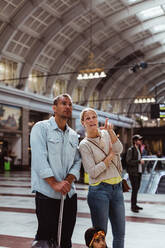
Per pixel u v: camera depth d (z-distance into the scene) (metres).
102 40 31.05
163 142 43.38
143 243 4.24
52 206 2.50
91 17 25.66
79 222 5.55
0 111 22.61
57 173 2.52
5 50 23.56
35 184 2.50
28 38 24.66
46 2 22.11
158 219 5.78
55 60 29.23
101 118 39.31
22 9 21.62
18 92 23.94
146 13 28.59
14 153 24.89
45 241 2.39
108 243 4.23
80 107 33.56
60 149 2.54
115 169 2.90
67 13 24.14
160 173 10.17
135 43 34.84
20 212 6.56
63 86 32.44
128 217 5.96
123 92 46.75
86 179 12.55
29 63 25.78
